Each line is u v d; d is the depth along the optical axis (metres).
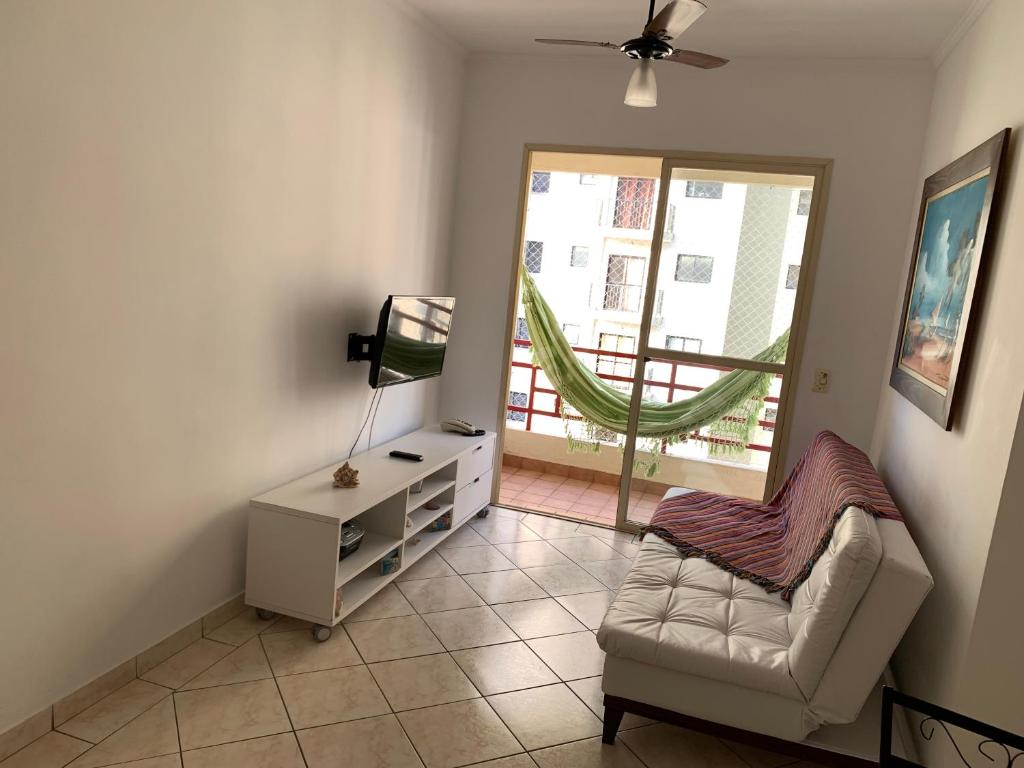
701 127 3.80
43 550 1.96
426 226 3.93
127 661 2.30
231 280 2.51
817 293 3.75
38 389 1.87
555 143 4.03
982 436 2.01
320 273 3.03
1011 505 1.81
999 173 2.09
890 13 2.92
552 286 8.98
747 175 3.78
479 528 4.01
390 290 3.62
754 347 3.88
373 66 3.21
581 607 3.12
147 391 2.22
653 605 2.38
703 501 3.45
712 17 3.14
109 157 1.97
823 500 2.65
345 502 2.72
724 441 4.01
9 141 1.71
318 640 2.66
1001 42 2.33
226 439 2.61
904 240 3.61
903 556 1.94
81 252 1.93
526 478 5.33
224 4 2.31
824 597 1.97
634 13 3.20
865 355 3.72
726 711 2.09
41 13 1.74
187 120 2.22
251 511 2.66
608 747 2.22
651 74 2.52
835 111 3.62
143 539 2.30
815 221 3.71
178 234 2.25
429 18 3.55
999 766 1.91
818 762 2.06
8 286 1.75
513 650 2.72
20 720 1.98
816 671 1.99
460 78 4.09
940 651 2.13
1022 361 1.79
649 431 4.12
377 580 3.02
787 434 3.87
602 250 8.77
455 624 2.88
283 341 2.85
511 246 4.18
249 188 2.54
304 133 2.80
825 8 2.94
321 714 2.24
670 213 3.91
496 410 4.33
